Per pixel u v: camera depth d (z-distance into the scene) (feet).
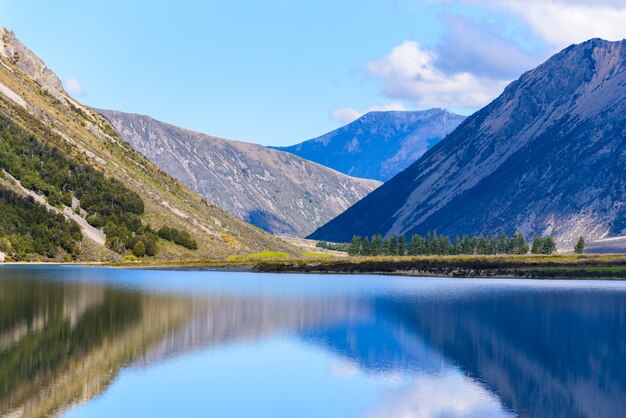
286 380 247.70
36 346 278.46
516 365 279.49
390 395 235.40
